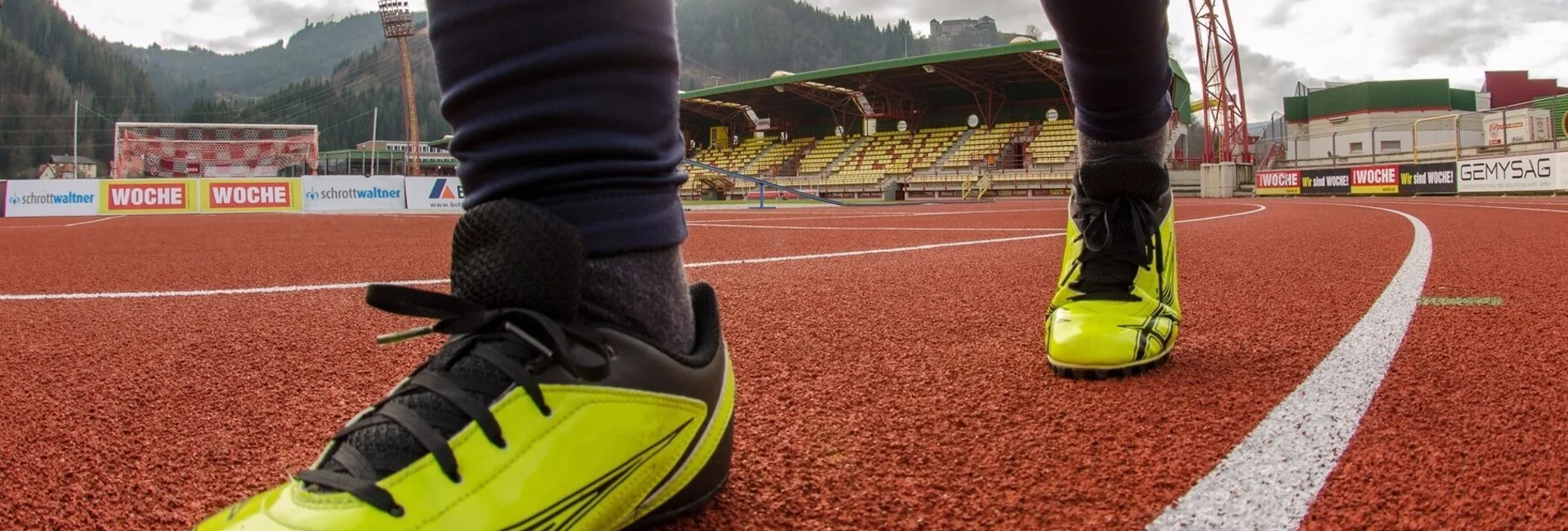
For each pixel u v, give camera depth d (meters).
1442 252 4.06
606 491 0.75
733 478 0.94
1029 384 1.35
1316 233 6.01
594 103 0.73
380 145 65.62
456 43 0.73
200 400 1.38
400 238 7.44
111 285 3.46
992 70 33.47
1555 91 45.19
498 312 0.73
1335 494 0.84
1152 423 1.11
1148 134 1.48
